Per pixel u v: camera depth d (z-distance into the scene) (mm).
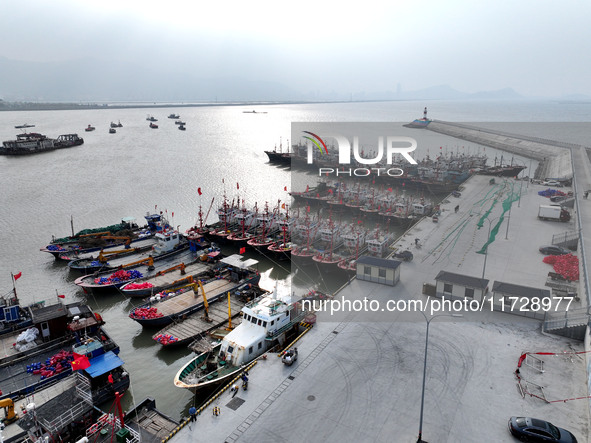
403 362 40719
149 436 33562
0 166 169250
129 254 78938
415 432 31875
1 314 51031
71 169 163375
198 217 106688
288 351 41688
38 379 42031
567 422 32500
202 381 40031
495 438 31125
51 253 81750
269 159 187875
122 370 43531
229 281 66375
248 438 31688
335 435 31734
